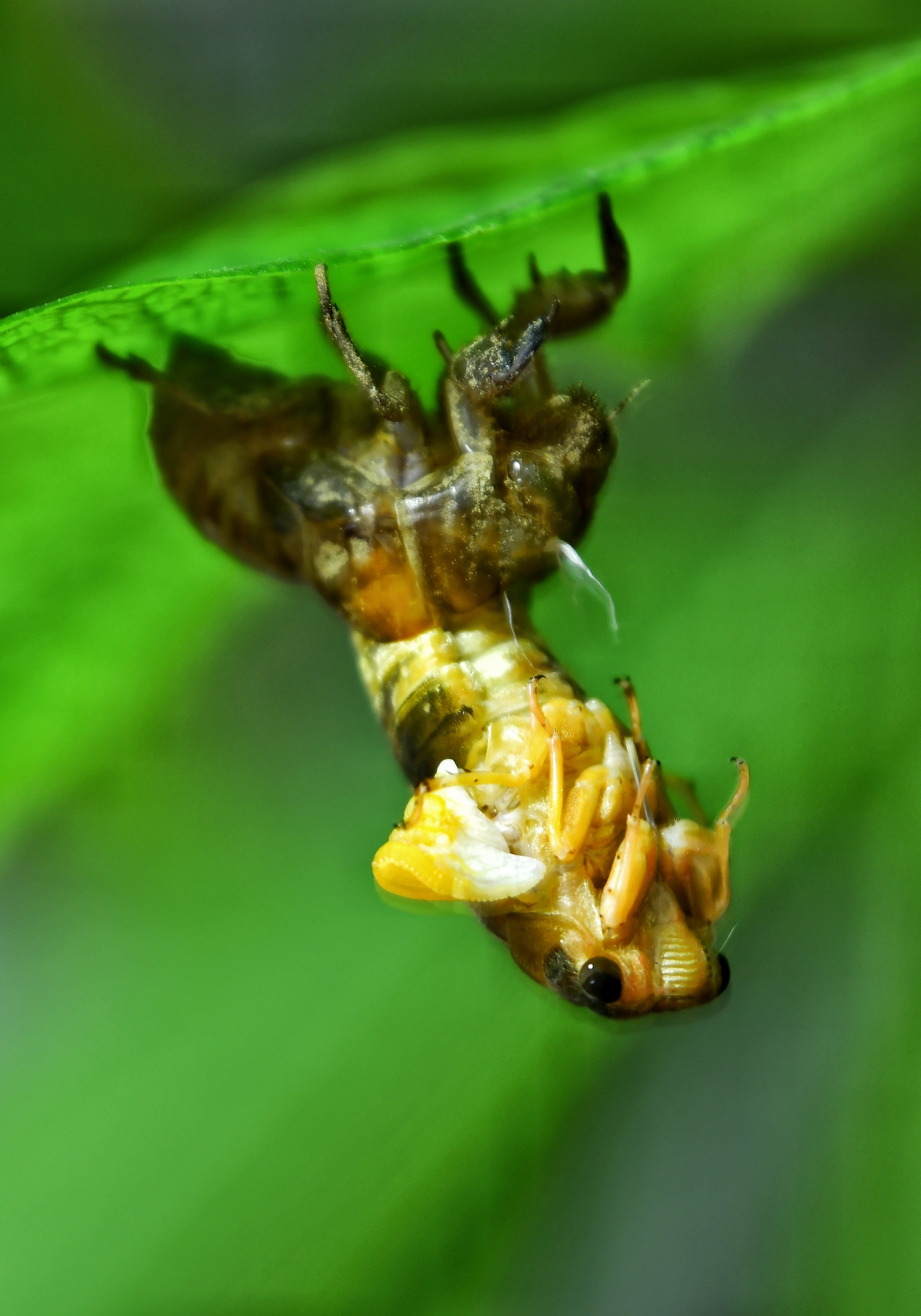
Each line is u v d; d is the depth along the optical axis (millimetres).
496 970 234
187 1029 241
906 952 231
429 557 221
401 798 271
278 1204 232
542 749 222
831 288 244
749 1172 242
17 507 231
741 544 238
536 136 237
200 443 226
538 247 219
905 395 241
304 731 277
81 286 238
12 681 243
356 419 226
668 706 235
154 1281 231
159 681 250
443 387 222
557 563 224
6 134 267
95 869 261
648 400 240
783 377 242
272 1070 236
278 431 226
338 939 241
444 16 265
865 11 250
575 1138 239
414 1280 231
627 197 218
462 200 238
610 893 219
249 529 229
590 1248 240
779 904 234
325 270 210
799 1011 234
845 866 233
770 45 253
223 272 203
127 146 271
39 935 259
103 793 261
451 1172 232
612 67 260
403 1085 233
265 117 273
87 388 222
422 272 218
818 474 240
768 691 234
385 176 238
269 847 264
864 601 234
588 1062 236
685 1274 243
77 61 270
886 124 220
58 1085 241
